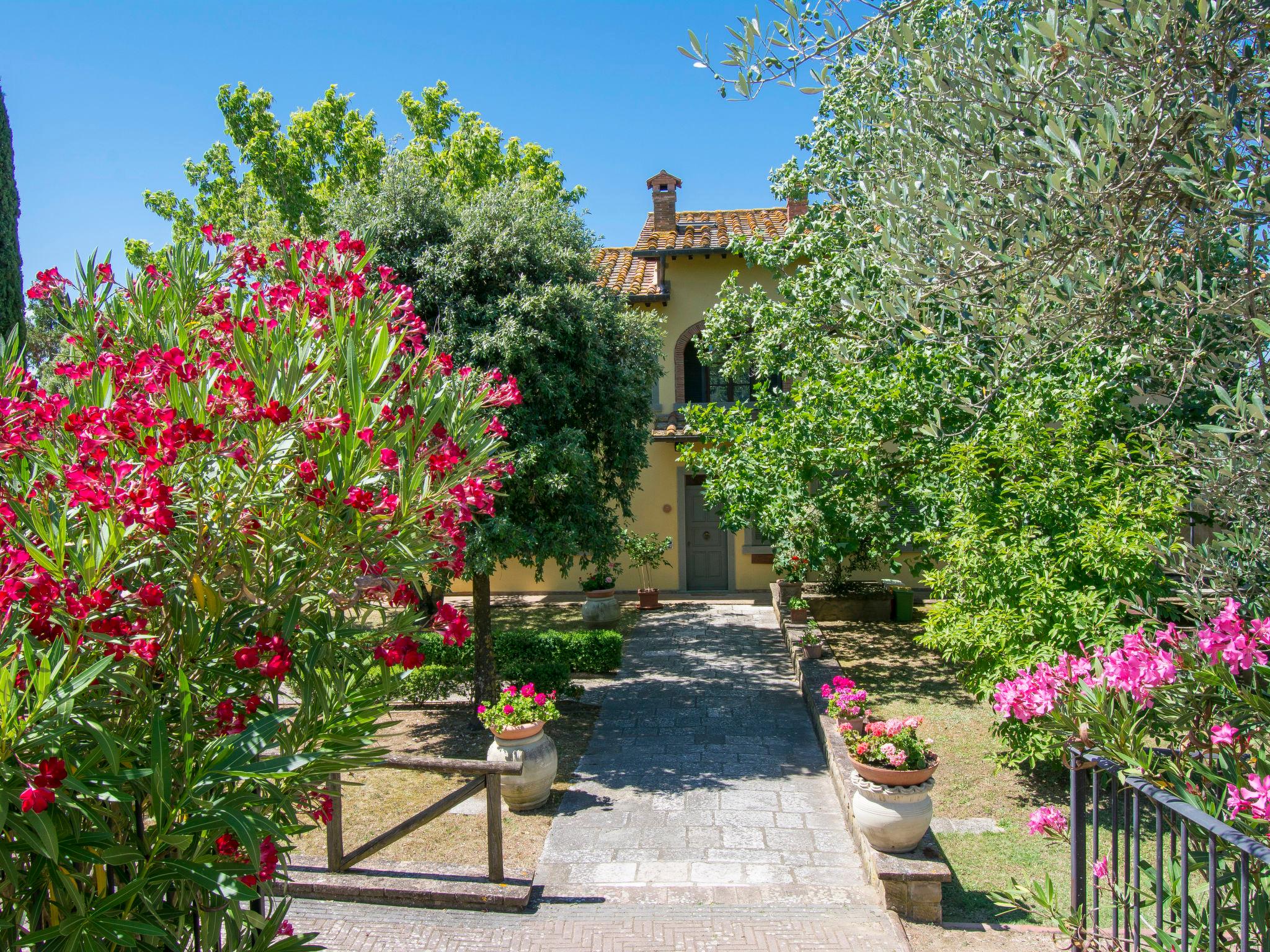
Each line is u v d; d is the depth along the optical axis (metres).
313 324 3.07
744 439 11.70
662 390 17.84
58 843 2.15
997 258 3.93
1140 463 7.35
